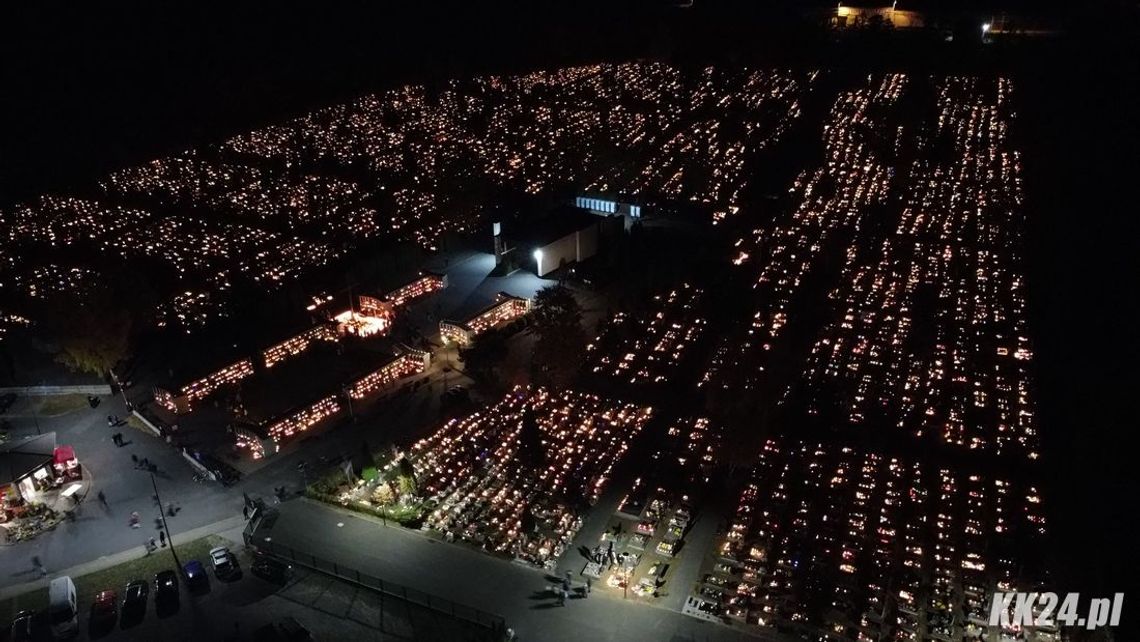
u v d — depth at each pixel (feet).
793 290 315.58
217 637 173.37
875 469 219.20
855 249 345.51
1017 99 522.88
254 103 622.13
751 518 204.13
